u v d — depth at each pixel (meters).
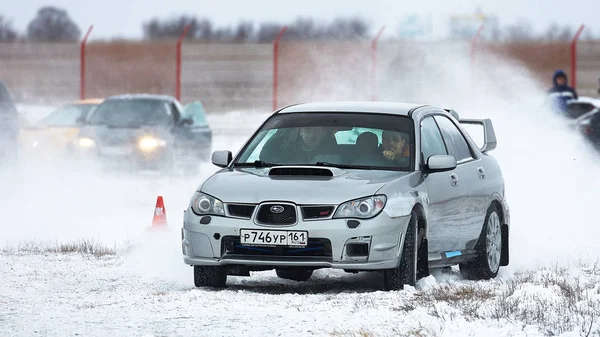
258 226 26.59
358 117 30.09
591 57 175.38
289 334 20.94
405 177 28.03
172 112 72.50
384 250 26.47
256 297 25.41
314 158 29.12
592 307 23.28
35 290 28.12
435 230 28.72
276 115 30.97
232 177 28.22
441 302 23.91
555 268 30.53
